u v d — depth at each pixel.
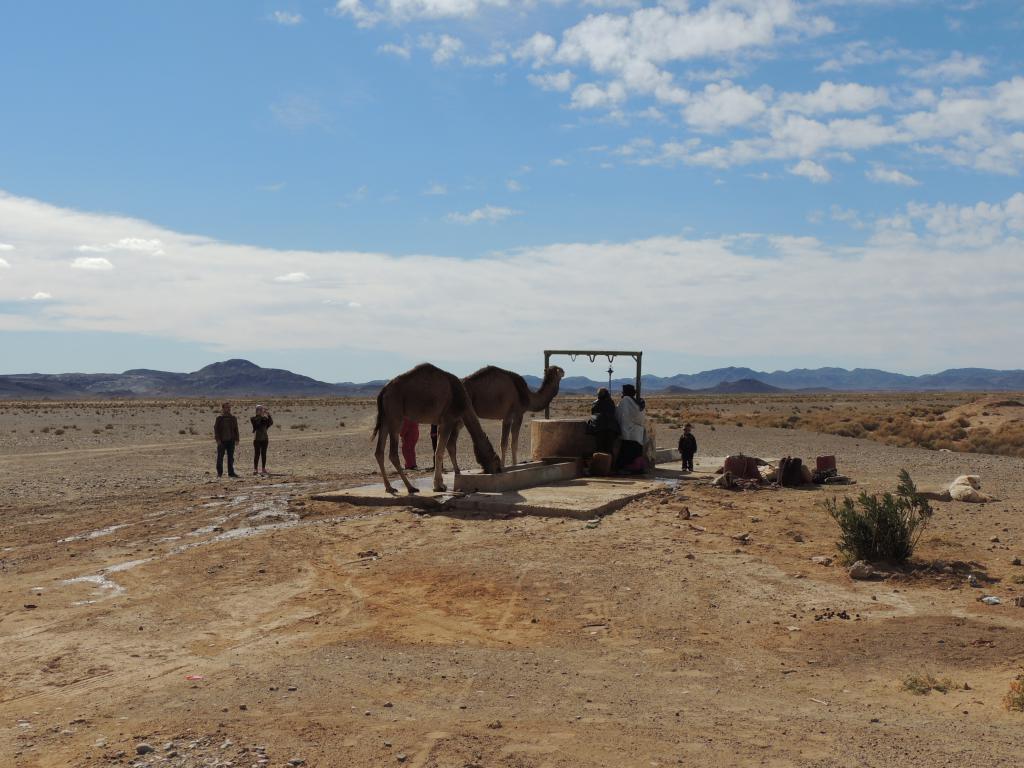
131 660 7.80
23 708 6.59
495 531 13.84
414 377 17.00
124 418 69.25
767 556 12.23
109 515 16.06
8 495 19.19
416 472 24.09
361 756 5.57
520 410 20.19
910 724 6.14
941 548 12.91
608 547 12.59
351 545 12.99
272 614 9.41
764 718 6.29
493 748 5.70
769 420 57.59
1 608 9.64
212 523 15.03
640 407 21.69
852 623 8.95
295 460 29.39
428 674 7.36
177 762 5.47
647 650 8.11
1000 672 7.34
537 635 8.61
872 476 23.91
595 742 5.82
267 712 6.41
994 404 58.06
